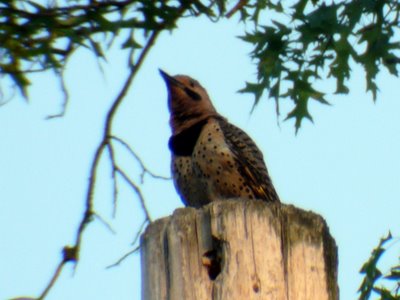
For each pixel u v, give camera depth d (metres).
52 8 12.86
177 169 14.97
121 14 13.13
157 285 10.59
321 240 10.59
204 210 10.63
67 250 12.45
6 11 12.78
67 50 12.86
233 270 10.39
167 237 10.65
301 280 10.45
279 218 10.58
